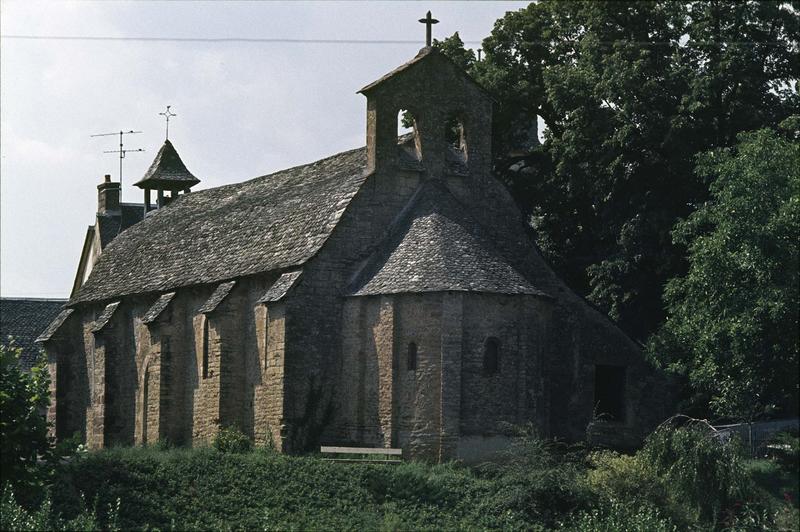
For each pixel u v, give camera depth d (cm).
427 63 6044
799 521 4456
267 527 4228
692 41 6206
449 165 6053
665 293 5516
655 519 4469
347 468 4969
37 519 3909
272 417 5672
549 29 6969
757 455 5309
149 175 8544
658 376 6116
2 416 4188
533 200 6850
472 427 5356
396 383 5444
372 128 5919
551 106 6919
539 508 4662
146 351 6788
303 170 6794
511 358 5459
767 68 6122
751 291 5109
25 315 9688
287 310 5603
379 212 5856
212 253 6562
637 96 6094
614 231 6347
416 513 4628
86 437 7394
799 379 5034
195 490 4706
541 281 6059
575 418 5959
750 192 5131
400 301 5469
